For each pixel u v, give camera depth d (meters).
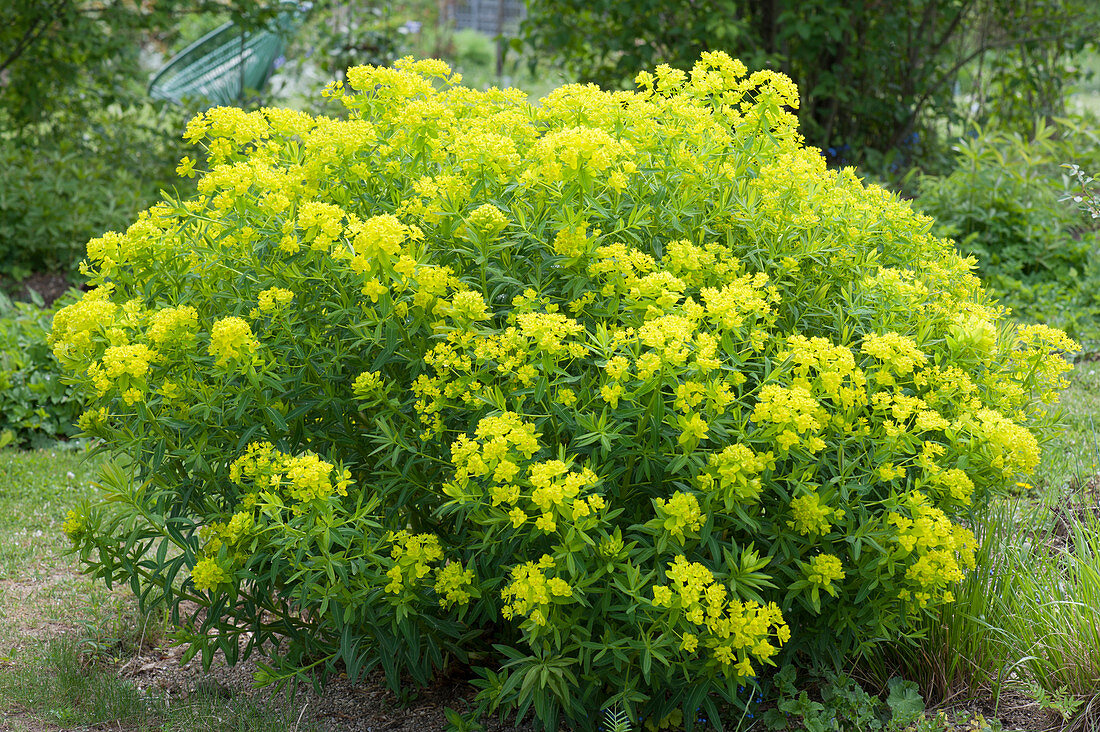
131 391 2.50
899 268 3.11
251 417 2.66
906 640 2.84
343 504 2.59
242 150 3.03
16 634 3.40
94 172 8.02
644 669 2.32
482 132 2.74
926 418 2.39
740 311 2.46
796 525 2.47
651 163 2.76
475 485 2.35
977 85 9.75
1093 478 3.66
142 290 2.75
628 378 2.33
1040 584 2.92
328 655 2.93
